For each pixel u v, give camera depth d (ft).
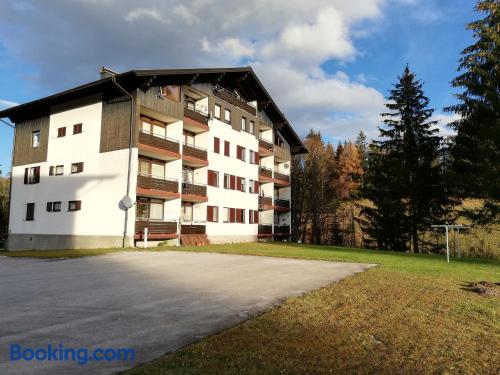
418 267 52.24
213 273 42.63
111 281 36.76
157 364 15.75
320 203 169.89
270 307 26.40
